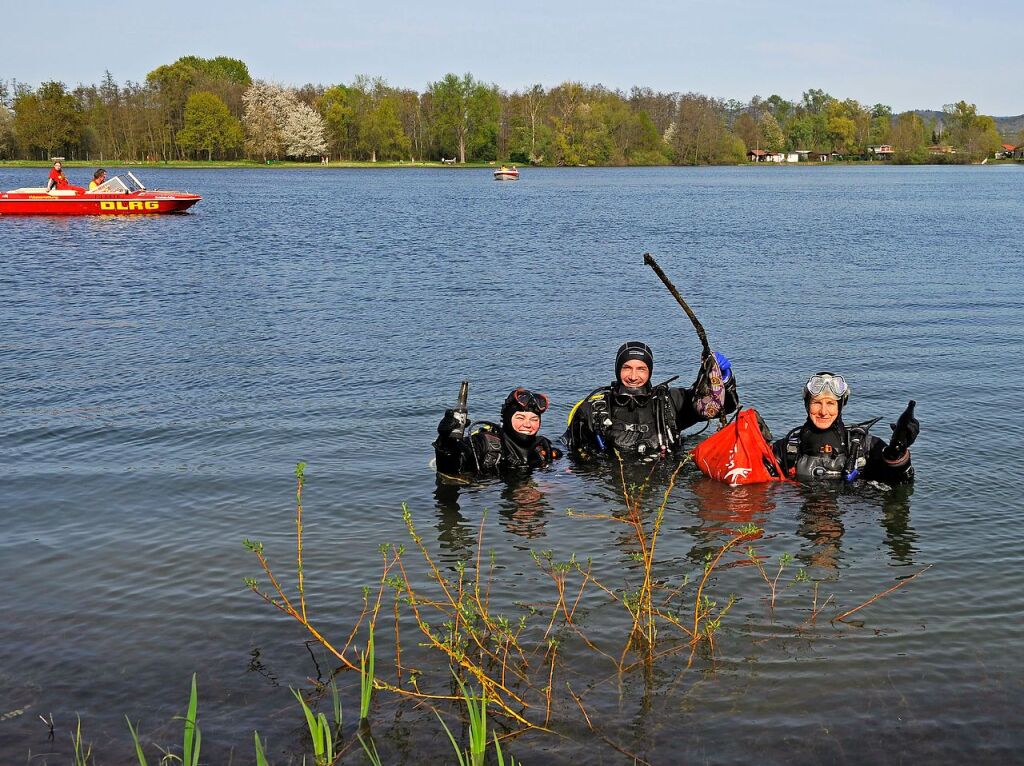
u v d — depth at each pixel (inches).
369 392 391.5
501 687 171.8
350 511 261.6
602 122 5319.9
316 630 193.0
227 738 158.9
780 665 177.6
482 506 267.1
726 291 687.7
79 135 4537.4
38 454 310.3
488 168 5039.4
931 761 150.0
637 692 169.6
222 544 237.6
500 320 562.6
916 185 3014.3
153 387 398.0
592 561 227.3
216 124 4741.6
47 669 179.2
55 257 888.3
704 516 259.4
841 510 262.2
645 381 321.7
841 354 462.3
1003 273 781.3
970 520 251.3
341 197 2137.1
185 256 911.0
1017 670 175.0
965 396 378.3
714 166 5654.5
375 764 150.7
